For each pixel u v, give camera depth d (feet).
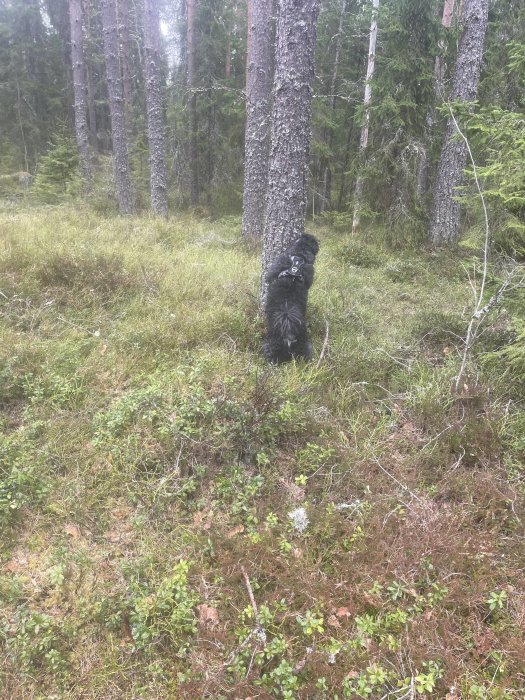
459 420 12.67
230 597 8.07
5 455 10.53
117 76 44.06
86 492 10.16
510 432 12.16
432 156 39.99
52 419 12.03
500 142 13.56
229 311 18.44
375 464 11.34
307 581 8.16
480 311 13.10
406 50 35.58
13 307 17.33
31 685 6.99
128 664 7.32
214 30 57.26
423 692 6.84
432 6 33.81
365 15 43.73
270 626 7.73
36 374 13.85
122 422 11.53
